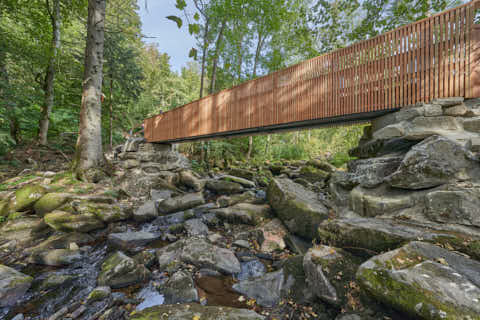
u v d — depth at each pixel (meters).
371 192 3.40
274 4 11.02
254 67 13.88
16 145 8.41
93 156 6.60
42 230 4.38
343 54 4.14
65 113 10.47
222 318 2.11
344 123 5.03
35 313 2.45
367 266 1.95
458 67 2.92
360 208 3.45
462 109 2.86
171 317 2.11
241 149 16.09
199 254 3.56
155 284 2.98
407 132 3.15
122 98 12.64
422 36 3.21
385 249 2.34
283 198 4.57
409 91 3.31
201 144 12.80
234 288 2.88
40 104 10.18
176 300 2.65
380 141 3.91
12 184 5.71
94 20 6.63
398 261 1.88
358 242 2.58
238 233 4.55
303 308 2.33
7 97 8.02
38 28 9.30
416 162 2.76
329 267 2.43
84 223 4.46
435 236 2.12
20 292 2.69
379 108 3.65
